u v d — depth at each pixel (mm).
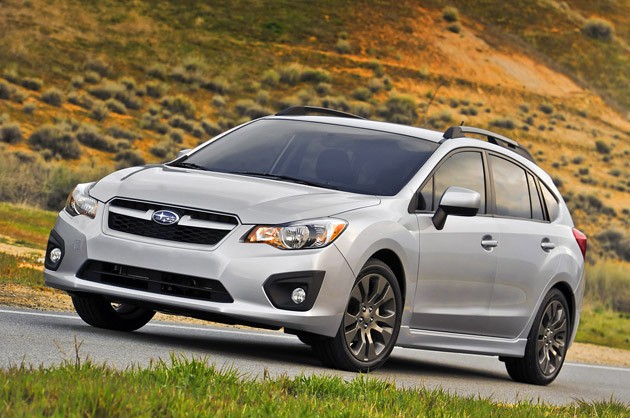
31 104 63250
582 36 104562
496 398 11078
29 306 13672
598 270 48000
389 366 12555
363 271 10086
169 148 63844
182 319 15805
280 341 14156
